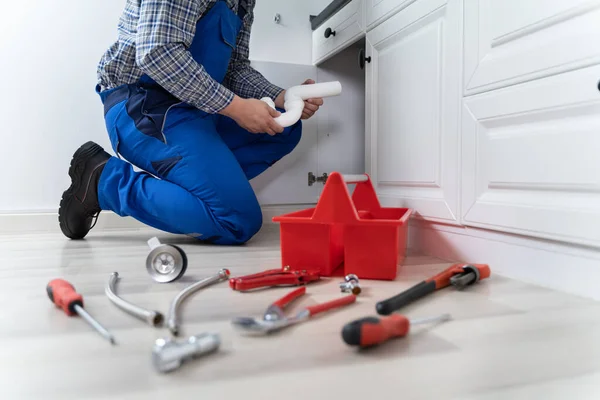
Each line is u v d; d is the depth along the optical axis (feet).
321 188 5.68
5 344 1.67
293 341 1.68
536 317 1.95
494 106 2.68
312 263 2.79
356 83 5.68
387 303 1.93
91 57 5.10
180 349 1.43
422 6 3.37
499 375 1.41
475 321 1.90
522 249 2.60
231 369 1.44
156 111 3.95
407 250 3.67
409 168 3.65
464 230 3.09
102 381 1.37
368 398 1.26
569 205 2.26
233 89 4.89
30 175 5.05
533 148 2.44
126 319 1.94
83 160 4.15
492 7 2.69
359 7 4.45
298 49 5.74
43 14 4.95
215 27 3.99
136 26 3.80
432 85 3.31
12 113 4.95
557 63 2.27
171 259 2.64
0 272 2.93
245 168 5.00
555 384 1.35
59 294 2.04
